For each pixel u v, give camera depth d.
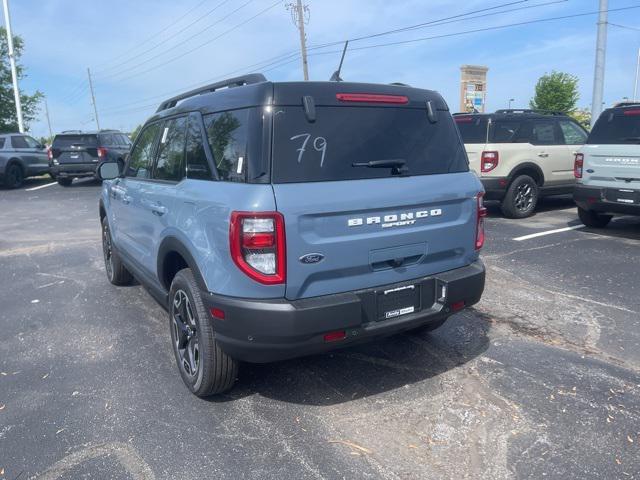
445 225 3.63
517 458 3.02
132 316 5.37
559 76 34.97
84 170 17.80
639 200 7.69
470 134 10.01
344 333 3.22
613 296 5.60
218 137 3.47
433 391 3.77
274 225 2.97
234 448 3.16
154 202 4.18
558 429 3.28
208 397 3.74
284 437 3.26
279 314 3.03
